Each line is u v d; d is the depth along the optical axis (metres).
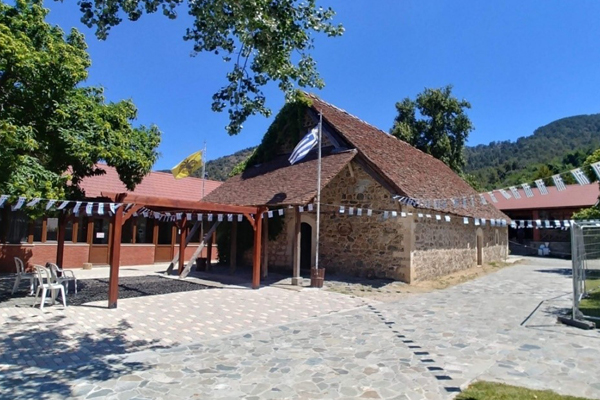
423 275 13.59
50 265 9.63
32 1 9.62
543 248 28.62
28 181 8.48
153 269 16.98
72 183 11.87
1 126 8.00
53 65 9.20
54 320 7.68
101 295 10.32
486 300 10.45
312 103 16.36
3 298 9.69
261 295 10.66
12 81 9.04
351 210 12.92
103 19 4.62
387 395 4.39
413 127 33.22
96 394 4.39
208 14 4.49
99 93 11.53
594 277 12.30
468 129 32.97
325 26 4.82
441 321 7.98
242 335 6.88
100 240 17.94
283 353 5.87
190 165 21.61
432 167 20.28
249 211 11.68
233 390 4.54
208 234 14.99
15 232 15.24
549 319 8.20
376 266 13.44
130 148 11.41
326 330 7.22
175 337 6.72
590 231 11.38
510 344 6.37
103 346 6.18
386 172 13.27
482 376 4.96
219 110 5.27
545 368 5.25
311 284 11.95
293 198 12.22
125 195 9.05
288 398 4.33
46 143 9.70
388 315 8.52
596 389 4.52
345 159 13.40
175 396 4.36
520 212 31.95
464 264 17.61
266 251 13.91
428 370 5.16
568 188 31.16
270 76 4.96
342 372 5.09
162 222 20.12
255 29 4.47
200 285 12.27
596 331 7.21
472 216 17.03
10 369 5.16
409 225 12.78
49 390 4.49
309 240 15.88
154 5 4.57
